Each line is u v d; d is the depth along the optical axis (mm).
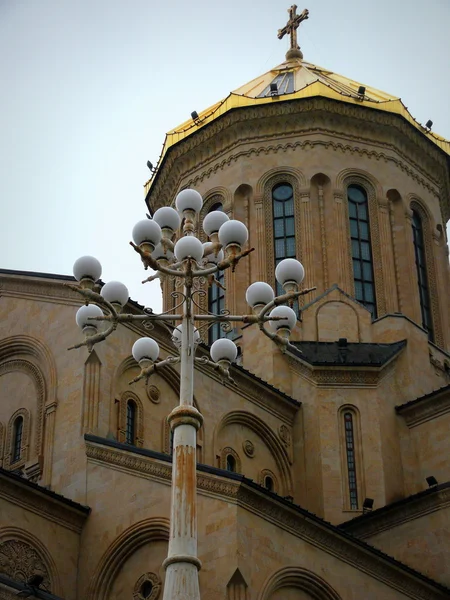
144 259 19734
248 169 43750
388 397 36906
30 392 32781
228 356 21156
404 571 29578
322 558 27812
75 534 28594
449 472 35188
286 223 43156
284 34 52875
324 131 44062
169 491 27547
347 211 43188
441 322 44062
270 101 43938
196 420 18750
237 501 26000
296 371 37406
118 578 27688
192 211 21906
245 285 42188
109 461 29094
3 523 27266
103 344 31453
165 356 33219
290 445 36156
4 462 32219
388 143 44938
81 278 20797
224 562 25406
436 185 46844
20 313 34062
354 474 35281
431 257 45000
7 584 24203
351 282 41938
